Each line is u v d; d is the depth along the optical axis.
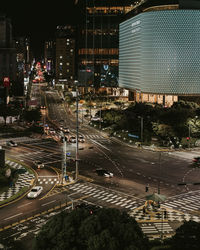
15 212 61.00
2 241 49.78
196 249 36.88
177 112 135.62
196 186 78.00
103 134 146.38
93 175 85.19
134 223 36.91
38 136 137.25
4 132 143.75
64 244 33.75
